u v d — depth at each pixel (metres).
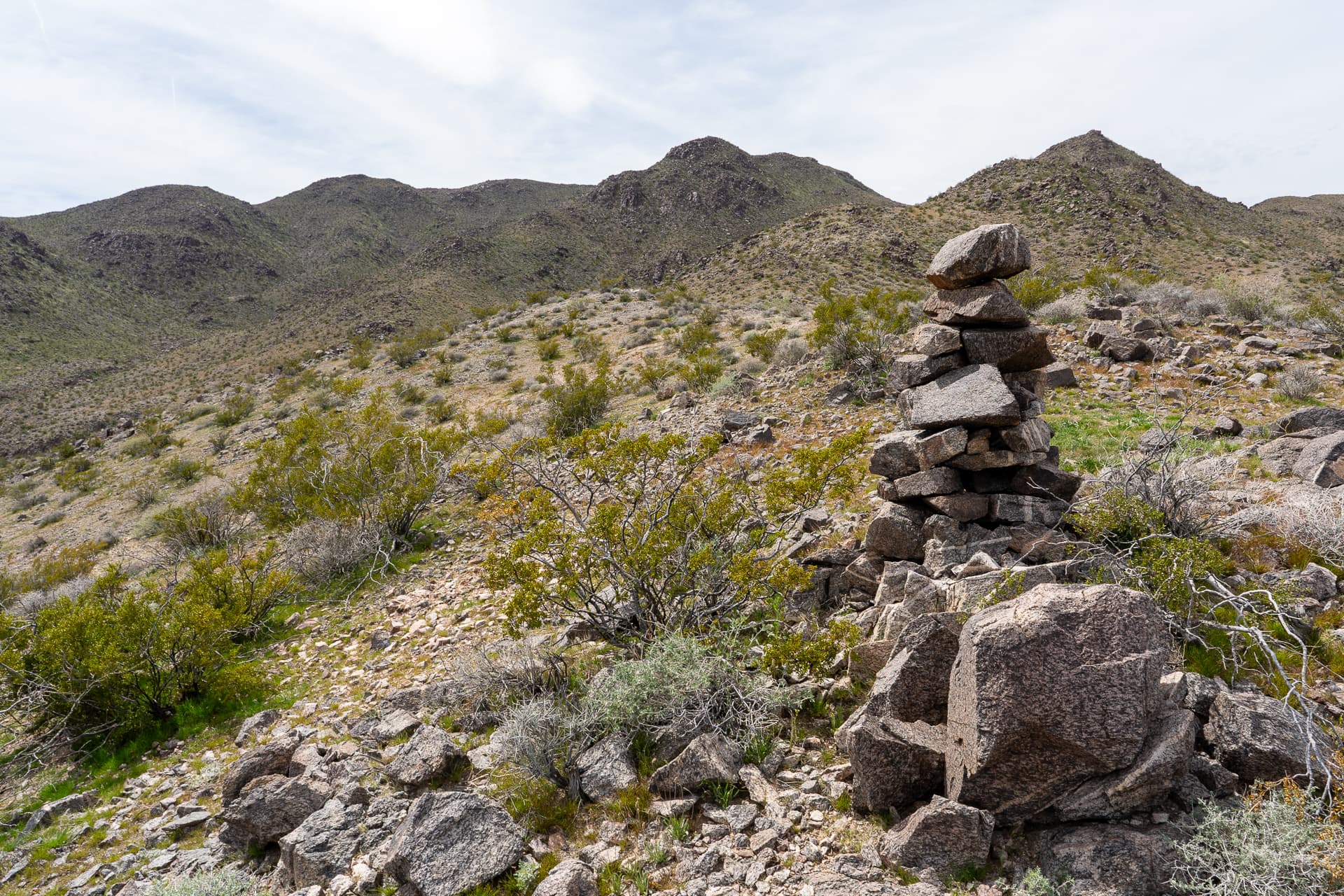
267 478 18.58
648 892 4.18
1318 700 4.82
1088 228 86.44
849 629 5.85
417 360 43.41
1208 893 3.33
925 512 7.80
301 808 5.49
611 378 27.75
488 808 4.81
